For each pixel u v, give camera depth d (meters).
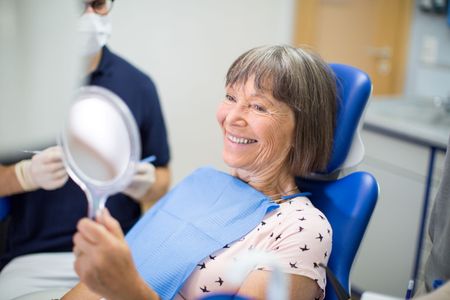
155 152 1.69
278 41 2.98
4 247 1.73
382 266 2.28
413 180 2.11
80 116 0.83
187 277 1.09
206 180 1.31
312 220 1.09
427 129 2.06
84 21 1.20
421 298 0.80
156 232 1.23
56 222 1.56
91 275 0.79
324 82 1.18
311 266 1.04
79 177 0.81
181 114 2.81
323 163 1.23
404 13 3.03
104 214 0.81
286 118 1.15
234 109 1.17
